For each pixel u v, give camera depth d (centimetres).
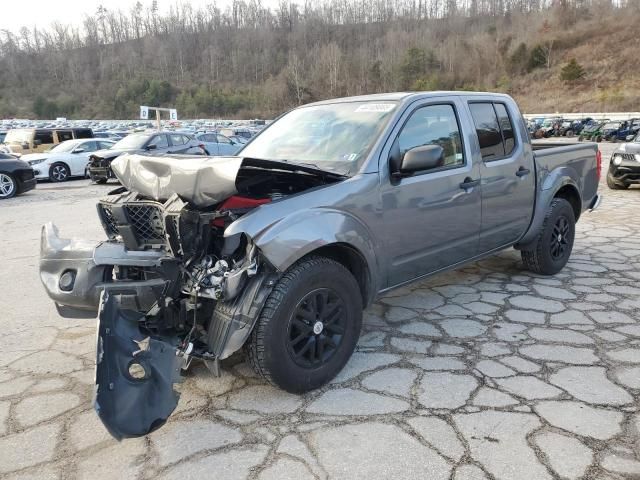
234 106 9756
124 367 250
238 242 282
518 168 469
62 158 1769
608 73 7388
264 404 306
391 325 420
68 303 310
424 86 8531
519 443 263
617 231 772
